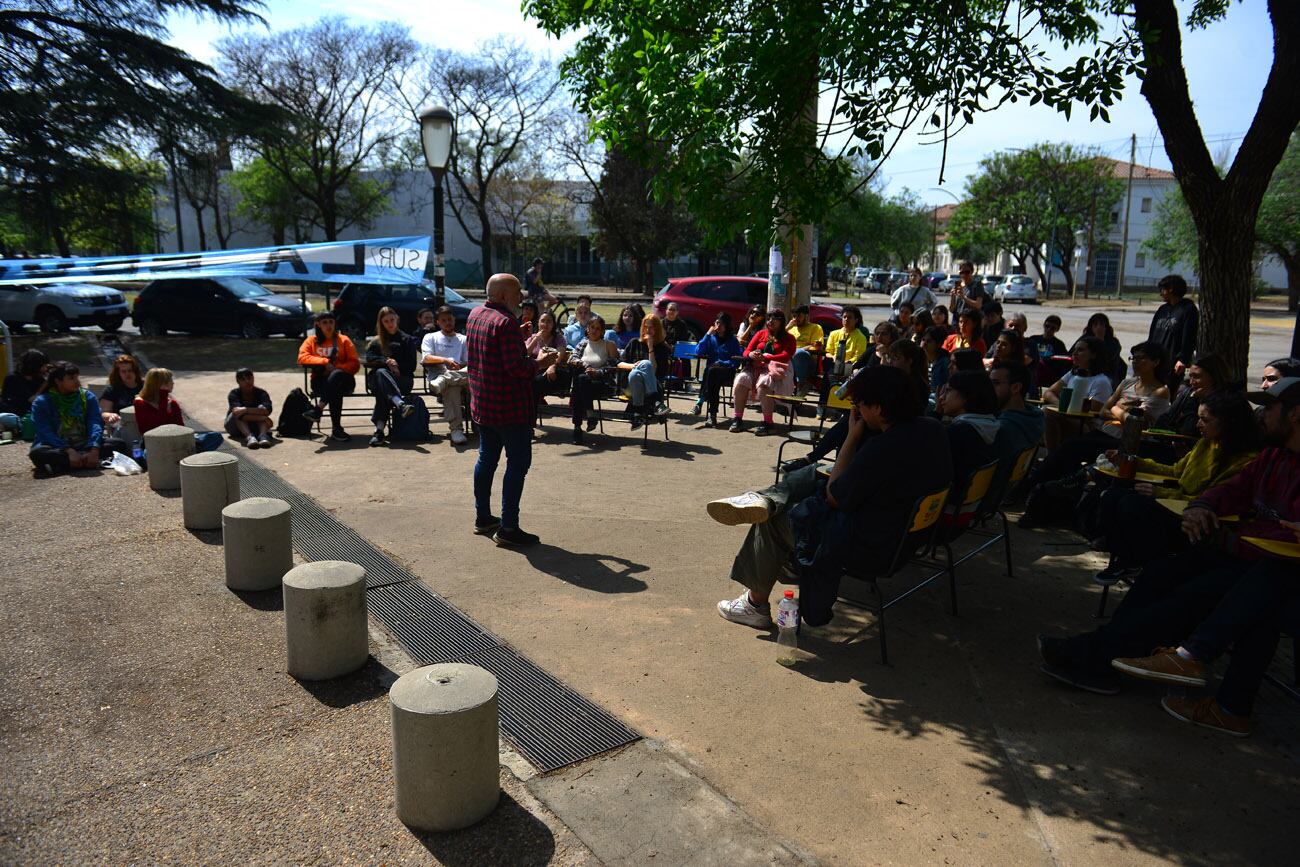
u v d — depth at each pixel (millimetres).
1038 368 10094
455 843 2732
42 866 2594
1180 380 7832
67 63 19484
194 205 43781
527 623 4461
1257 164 6184
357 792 2998
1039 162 52812
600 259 55406
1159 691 3822
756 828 2836
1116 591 4984
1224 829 2877
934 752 3320
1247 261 6480
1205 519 3682
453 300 18781
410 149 42469
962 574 5254
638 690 3773
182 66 20922
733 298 17500
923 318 9633
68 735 3330
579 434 8992
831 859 2705
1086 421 6938
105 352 16672
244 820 2830
